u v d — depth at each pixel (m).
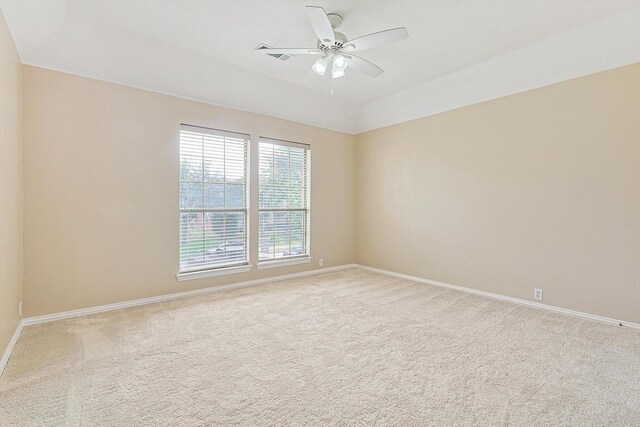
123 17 2.73
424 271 4.52
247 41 3.15
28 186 2.77
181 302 3.49
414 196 4.65
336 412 1.65
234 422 1.56
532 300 3.43
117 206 3.24
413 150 4.66
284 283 4.40
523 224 3.49
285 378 1.97
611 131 2.89
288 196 4.77
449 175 4.20
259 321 2.94
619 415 1.63
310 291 3.99
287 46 3.25
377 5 2.57
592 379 1.97
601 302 2.97
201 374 2.01
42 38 2.63
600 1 2.50
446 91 4.11
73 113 2.98
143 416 1.60
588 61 2.97
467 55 3.43
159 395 1.78
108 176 3.19
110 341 2.47
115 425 1.54
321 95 4.62
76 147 3.01
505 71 3.52
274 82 4.09
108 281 3.20
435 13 2.68
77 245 3.03
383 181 5.12
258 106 4.26
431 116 4.41
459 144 4.09
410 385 1.90
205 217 3.92
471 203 3.97
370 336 2.62
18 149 2.58
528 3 2.54
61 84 2.92
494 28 2.90
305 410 1.66
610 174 2.91
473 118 3.94
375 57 3.48
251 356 2.25
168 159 3.56
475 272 3.93
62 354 2.25
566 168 3.17
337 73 3.00
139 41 3.05
